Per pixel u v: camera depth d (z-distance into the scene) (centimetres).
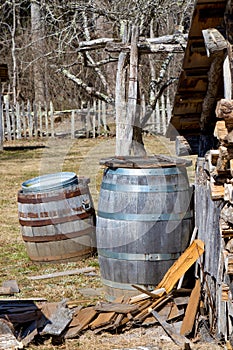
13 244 803
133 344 462
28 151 1759
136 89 777
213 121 510
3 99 2297
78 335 481
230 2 354
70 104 2320
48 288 616
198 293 497
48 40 2247
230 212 400
